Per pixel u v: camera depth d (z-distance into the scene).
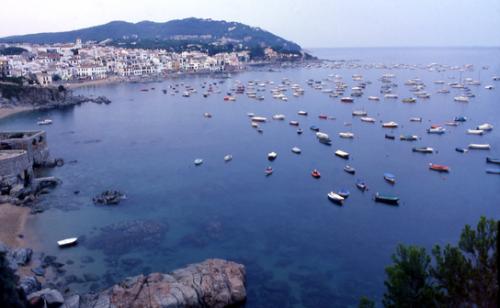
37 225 77.38
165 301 49.62
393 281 30.39
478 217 81.25
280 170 112.25
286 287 58.78
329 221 80.31
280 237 74.00
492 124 160.25
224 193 95.62
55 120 190.38
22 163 95.94
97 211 84.75
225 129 165.62
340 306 54.75
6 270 41.97
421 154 124.69
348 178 104.69
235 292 54.47
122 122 184.62
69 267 63.16
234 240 72.94
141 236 74.00
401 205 87.50
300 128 163.12
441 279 28.95
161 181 104.12
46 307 47.47
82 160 123.38
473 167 111.75
